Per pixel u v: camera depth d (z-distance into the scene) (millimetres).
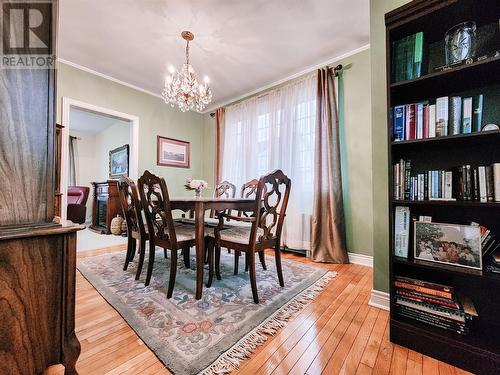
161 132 3797
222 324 1254
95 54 2645
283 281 1833
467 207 1240
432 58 1339
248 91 3582
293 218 2850
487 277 969
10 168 689
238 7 1936
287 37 2334
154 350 1038
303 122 2873
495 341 995
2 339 646
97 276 1917
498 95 1171
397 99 1398
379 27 1521
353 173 2551
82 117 5094
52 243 738
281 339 1148
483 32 1202
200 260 1555
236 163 3631
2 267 645
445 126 1115
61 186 2703
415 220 1241
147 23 2127
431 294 1128
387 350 1087
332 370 952
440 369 976
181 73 2422
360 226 2486
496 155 1170
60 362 756
